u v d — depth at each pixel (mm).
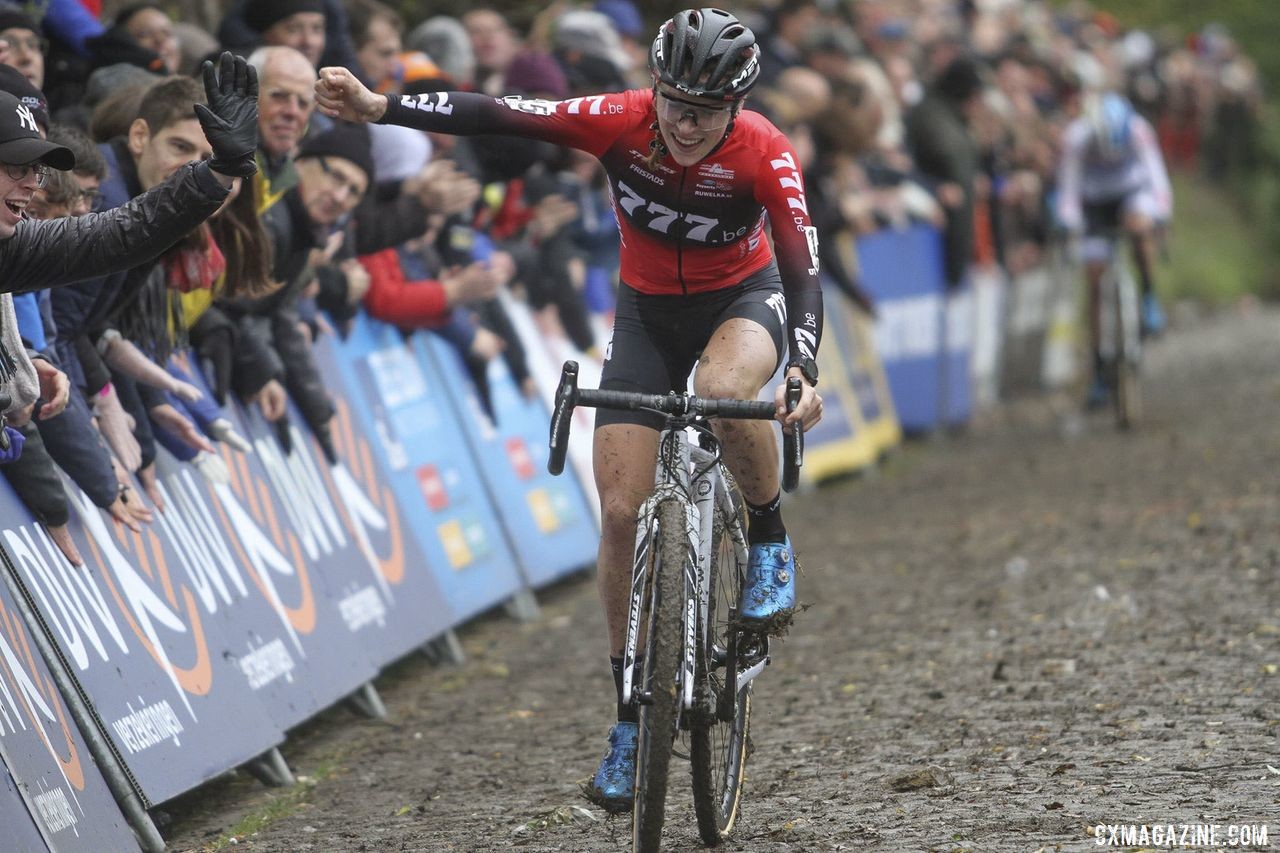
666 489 10992
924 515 27453
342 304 19422
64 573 12672
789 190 11805
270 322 17562
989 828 11133
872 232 35875
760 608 11758
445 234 22297
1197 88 77000
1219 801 11273
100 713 12375
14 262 10469
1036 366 46625
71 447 13336
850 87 33500
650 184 11945
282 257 16891
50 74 18344
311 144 17109
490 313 23547
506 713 17031
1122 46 67938
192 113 14180
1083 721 13961
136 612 13484
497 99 11773
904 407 36750
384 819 13375
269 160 16281
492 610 22984
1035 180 45781
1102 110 33844
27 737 11273
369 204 19734
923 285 37406
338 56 19719
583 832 12383
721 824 11641
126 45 17594
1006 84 46094
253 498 16484
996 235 42344
